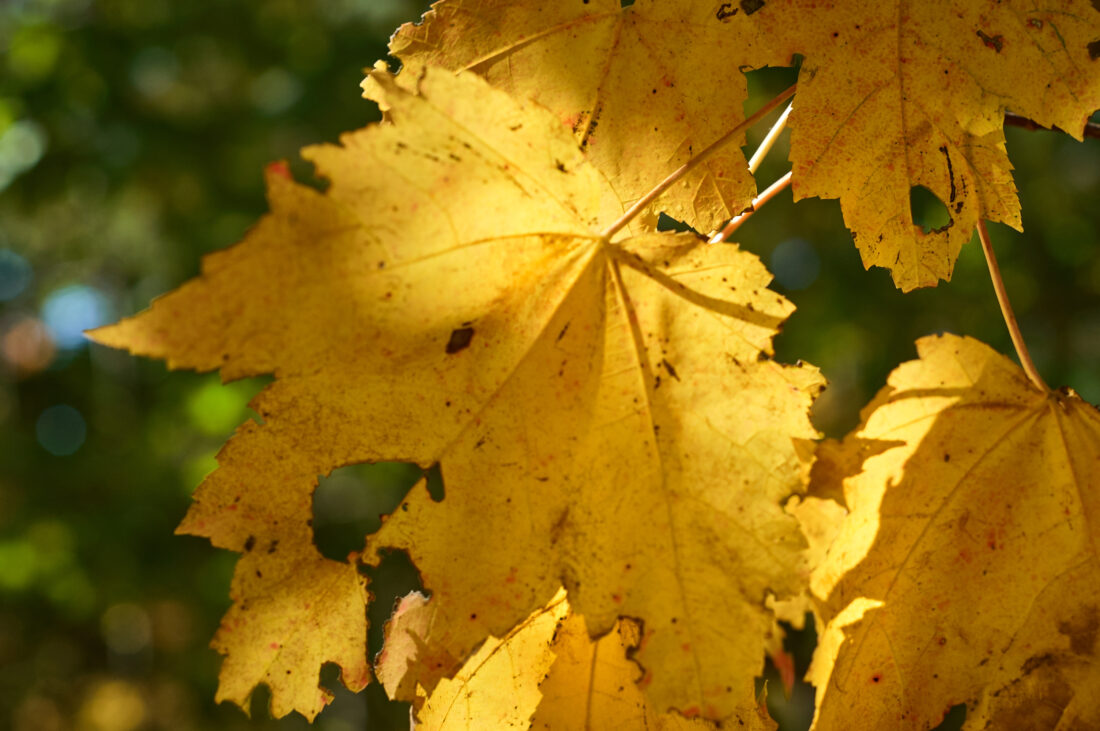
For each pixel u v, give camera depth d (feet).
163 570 4.81
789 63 1.29
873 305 4.32
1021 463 1.33
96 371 6.11
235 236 5.28
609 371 1.25
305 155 1.20
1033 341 4.34
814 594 1.35
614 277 1.26
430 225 1.22
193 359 1.19
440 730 1.30
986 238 1.34
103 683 6.18
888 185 1.29
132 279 6.75
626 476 1.24
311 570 1.26
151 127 5.04
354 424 1.25
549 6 1.31
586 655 1.32
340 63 4.78
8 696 5.97
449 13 1.32
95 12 5.42
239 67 5.45
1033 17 1.27
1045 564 1.32
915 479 1.34
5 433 5.61
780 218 4.56
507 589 1.25
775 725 1.31
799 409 1.23
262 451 1.24
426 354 1.24
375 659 1.27
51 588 5.19
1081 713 1.31
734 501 1.23
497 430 1.26
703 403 1.24
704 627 1.22
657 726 1.31
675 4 1.30
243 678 1.26
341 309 1.22
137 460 5.27
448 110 1.22
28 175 5.02
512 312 1.25
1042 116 1.28
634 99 1.30
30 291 7.28
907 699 1.33
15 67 5.23
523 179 1.23
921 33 1.28
